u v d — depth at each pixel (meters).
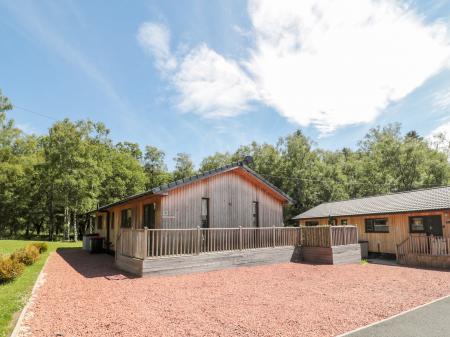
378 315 5.91
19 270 8.47
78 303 6.45
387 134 41.88
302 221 24.97
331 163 42.06
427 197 16.69
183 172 50.69
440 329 5.12
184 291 7.78
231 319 5.54
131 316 5.63
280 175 35.59
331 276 10.34
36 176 32.44
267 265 12.71
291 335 4.80
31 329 4.88
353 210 19.77
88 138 32.00
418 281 9.65
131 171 38.72
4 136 30.20
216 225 13.20
